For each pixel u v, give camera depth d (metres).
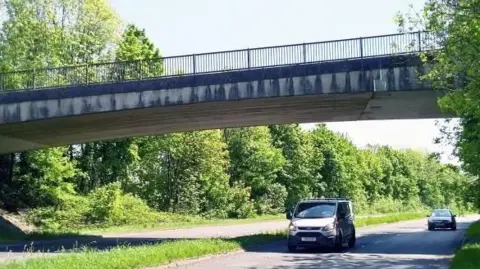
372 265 17.98
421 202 134.62
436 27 15.33
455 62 15.16
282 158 79.81
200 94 27.48
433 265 18.09
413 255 21.97
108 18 51.34
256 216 70.81
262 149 77.25
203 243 21.12
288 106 29.73
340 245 23.86
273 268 16.78
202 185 66.56
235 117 33.44
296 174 85.00
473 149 19.09
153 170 64.69
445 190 24.41
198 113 31.25
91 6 50.00
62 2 48.72
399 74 24.86
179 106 28.39
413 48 19.20
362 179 106.19
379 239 32.62
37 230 37.91
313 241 22.94
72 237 34.50
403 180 125.12
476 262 16.06
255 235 28.47
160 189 64.31
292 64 26.42
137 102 28.25
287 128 85.19
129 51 53.00
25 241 31.45
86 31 50.62
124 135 38.94
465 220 85.69
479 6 14.41
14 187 45.75
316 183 89.12
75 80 31.23
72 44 48.81
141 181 64.50
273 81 26.56
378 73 25.17
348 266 17.61
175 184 64.69
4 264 14.27
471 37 14.48
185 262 17.92
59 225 42.28
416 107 29.97
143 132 38.25
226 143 74.56
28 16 46.19
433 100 27.55
